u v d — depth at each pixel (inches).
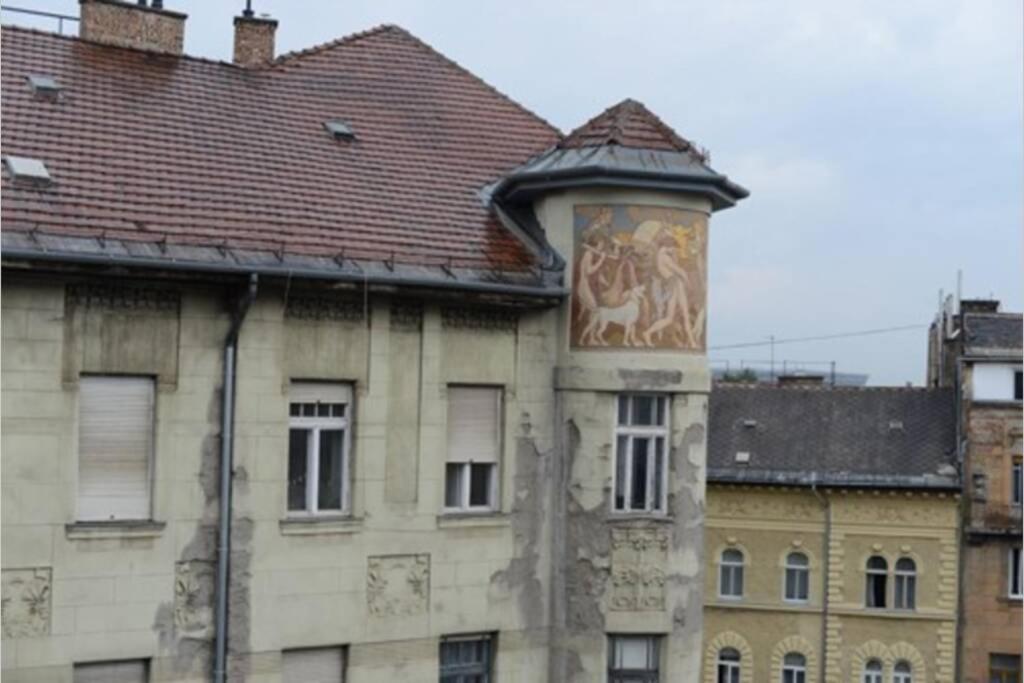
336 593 1186.0
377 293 1197.7
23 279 1031.0
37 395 1037.8
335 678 1200.2
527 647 1306.6
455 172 1419.8
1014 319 2819.9
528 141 1526.8
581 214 1322.6
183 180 1198.9
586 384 1306.6
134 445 1096.2
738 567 2785.4
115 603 1071.0
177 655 1101.1
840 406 2896.2
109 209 1113.4
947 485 2669.8
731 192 1363.2
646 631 1306.6
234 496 1131.9
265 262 1141.1
